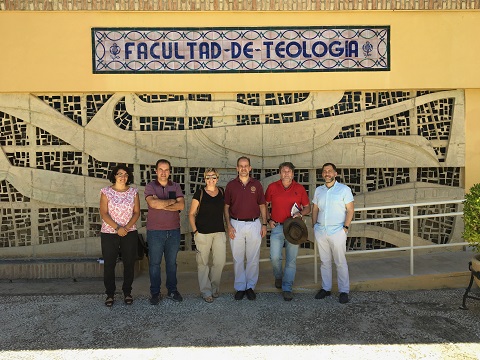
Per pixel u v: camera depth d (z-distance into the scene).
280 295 5.74
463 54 6.69
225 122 6.73
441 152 6.91
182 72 6.54
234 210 5.59
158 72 6.52
